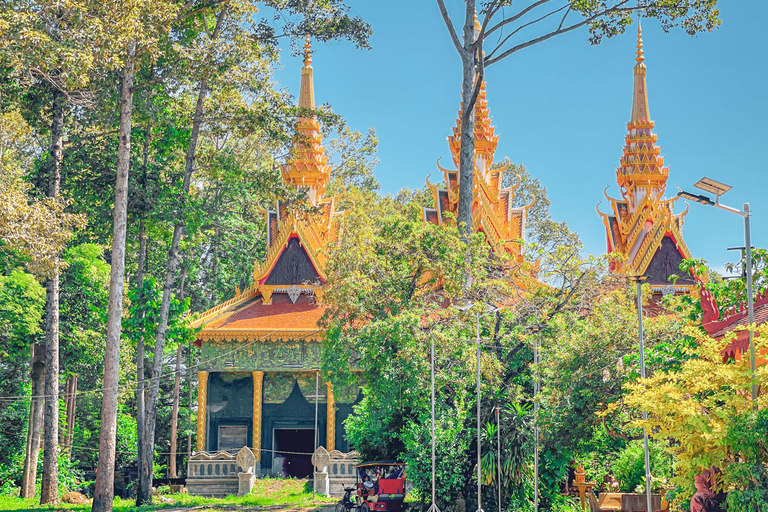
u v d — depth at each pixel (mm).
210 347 49719
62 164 40562
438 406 31719
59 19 27641
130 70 33531
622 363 26844
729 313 23609
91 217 42125
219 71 36281
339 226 54469
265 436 50688
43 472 38281
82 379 52906
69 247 44594
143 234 45031
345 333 33656
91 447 55125
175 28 39906
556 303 33469
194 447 62344
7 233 26688
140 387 44156
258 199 58250
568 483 33125
